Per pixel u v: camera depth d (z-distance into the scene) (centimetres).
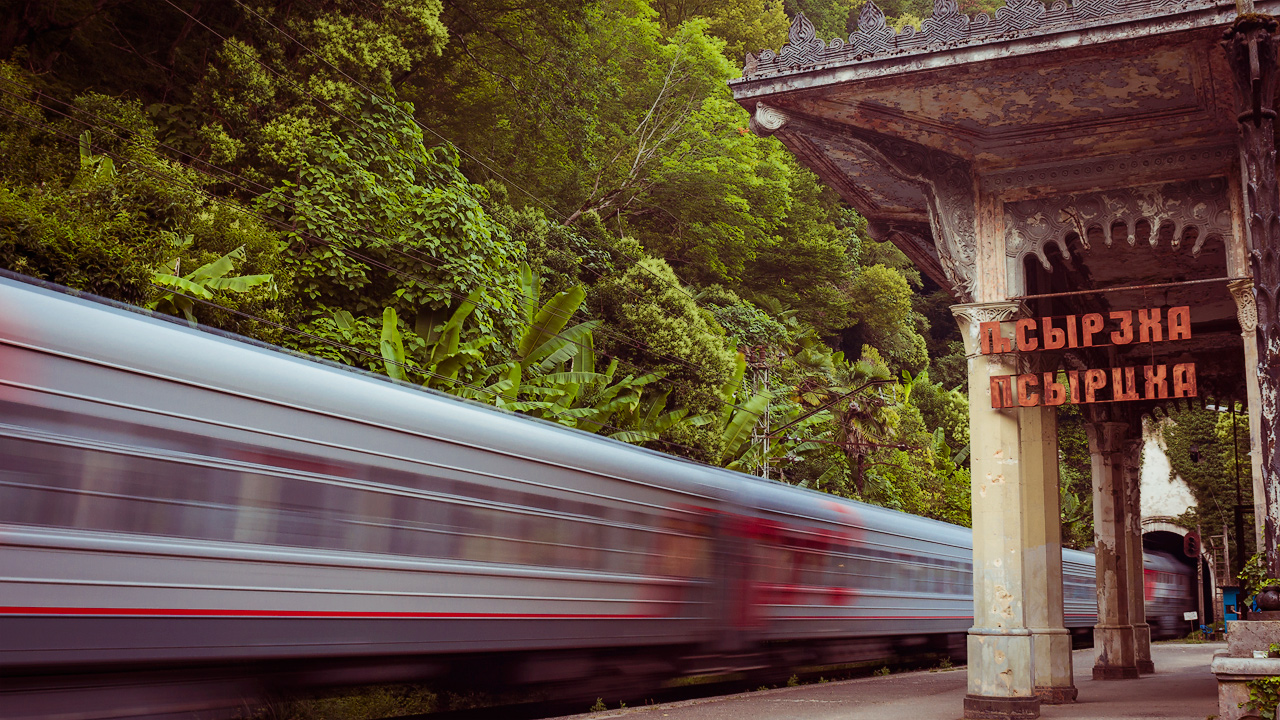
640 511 1158
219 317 1432
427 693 1059
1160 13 893
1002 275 1090
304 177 1888
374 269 1902
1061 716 1017
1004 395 1056
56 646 604
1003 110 1035
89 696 640
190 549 680
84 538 621
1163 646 2970
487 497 936
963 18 970
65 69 2175
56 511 610
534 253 2616
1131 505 1825
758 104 1075
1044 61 942
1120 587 1653
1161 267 1514
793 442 2934
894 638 1873
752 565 1364
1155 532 4297
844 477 3017
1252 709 736
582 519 1060
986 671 1019
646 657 1196
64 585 609
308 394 781
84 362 639
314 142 1911
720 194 3706
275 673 787
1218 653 780
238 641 707
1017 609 1023
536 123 3161
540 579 988
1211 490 4084
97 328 653
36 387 611
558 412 1812
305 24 2134
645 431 2144
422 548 860
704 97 3781
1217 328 1753
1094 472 1711
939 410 4694
